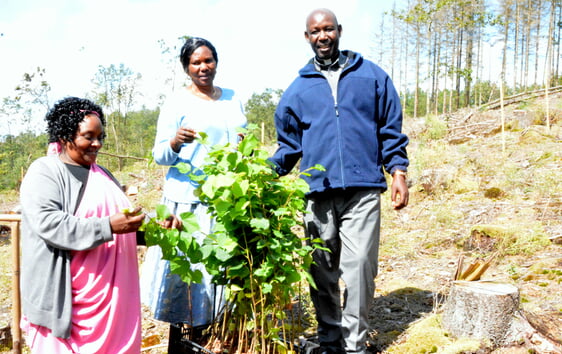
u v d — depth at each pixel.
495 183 7.28
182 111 3.13
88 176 2.21
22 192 2.07
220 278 2.71
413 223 6.37
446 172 7.69
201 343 3.01
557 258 4.48
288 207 2.55
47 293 2.02
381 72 2.94
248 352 2.71
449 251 5.20
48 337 2.05
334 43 2.90
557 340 3.05
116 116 28.67
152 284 3.15
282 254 2.44
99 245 2.03
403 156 2.86
